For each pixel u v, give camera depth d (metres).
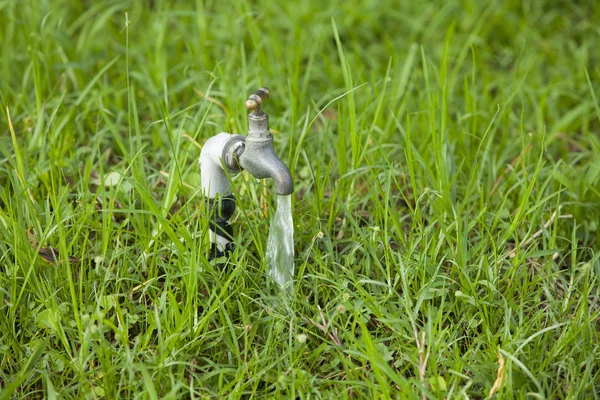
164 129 3.75
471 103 3.77
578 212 3.29
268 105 4.17
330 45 4.87
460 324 2.75
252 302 2.77
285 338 2.61
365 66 4.74
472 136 3.69
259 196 3.21
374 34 5.17
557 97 4.37
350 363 2.43
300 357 2.56
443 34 5.11
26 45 4.36
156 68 4.23
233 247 2.89
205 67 4.29
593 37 5.05
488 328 2.60
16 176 2.99
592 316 2.62
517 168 3.59
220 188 2.74
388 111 4.04
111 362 2.52
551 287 2.92
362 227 3.05
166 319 2.54
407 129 2.94
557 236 3.08
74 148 3.62
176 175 2.83
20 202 2.98
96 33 4.88
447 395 2.40
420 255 2.79
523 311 2.80
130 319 2.62
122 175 2.74
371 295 2.76
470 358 2.54
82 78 4.20
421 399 2.42
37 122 3.50
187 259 2.66
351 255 2.86
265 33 4.89
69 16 5.09
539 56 4.72
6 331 2.60
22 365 2.55
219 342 2.64
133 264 2.80
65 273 2.75
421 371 2.39
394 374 2.27
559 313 2.74
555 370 2.54
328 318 2.69
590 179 3.37
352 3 5.24
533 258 3.09
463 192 3.46
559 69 4.71
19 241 2.71
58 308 2.60
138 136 3.10
